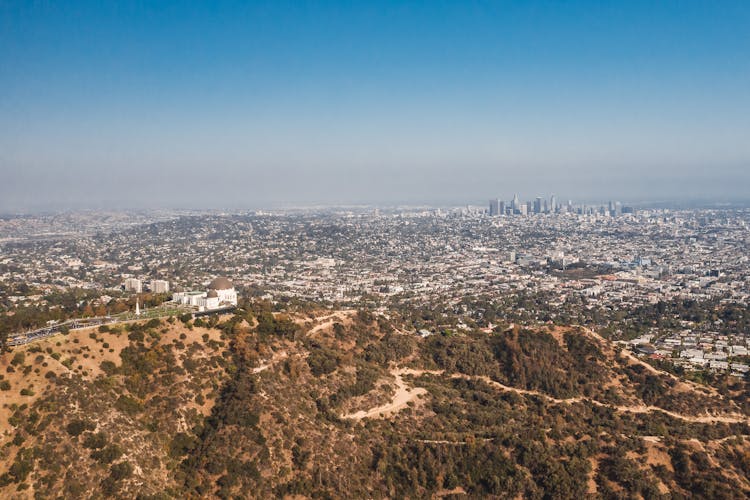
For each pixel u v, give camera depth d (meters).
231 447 146.38
